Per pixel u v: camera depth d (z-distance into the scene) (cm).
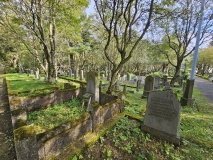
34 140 189
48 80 941
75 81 1024
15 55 2412
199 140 298
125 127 350
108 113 383
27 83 939
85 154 250
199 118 440
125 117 411
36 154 194
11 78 1223
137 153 257
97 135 300
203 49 2580
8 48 2025
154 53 1233
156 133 319
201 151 268
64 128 243
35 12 738
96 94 525
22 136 179
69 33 1223
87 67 2761
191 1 705
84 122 289
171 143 292
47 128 353
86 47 1664
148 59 2256
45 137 212
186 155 255
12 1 645
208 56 2395
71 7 729
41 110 478
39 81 1058
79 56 2123
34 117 415
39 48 1219
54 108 499
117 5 532
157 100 318
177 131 289
